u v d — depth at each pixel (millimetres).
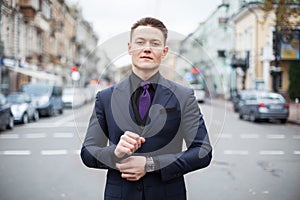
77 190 5617
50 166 7402
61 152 9094
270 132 13492
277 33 17109
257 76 31766
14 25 24922
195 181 6172
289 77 28531
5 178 6344
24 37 28469
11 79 27688
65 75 45688
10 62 24844
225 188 5734
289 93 28547
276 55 22969
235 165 7484
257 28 31156
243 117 19641
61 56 43438
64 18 39500
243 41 35375
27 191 5512
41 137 12062
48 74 35125
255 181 6172
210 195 5336
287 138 11820
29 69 30250
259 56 31453
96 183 6051
